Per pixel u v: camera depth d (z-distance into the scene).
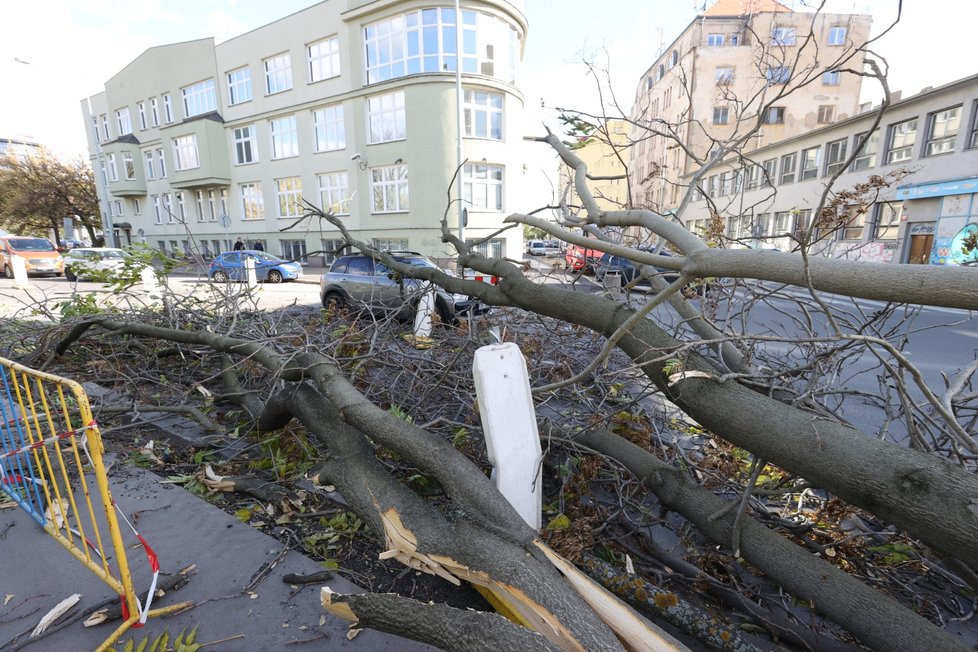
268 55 22.08
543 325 4.11
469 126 19.11
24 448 2.22
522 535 1.76
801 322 3.38
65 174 33.44
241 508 2.76
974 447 1.56
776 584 2.17
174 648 1.74
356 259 8.98
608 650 1.32
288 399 3.04
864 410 4.37
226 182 25.41
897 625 1.60
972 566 1.30
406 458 2.21
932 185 14.68
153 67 26.83
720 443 3.31
